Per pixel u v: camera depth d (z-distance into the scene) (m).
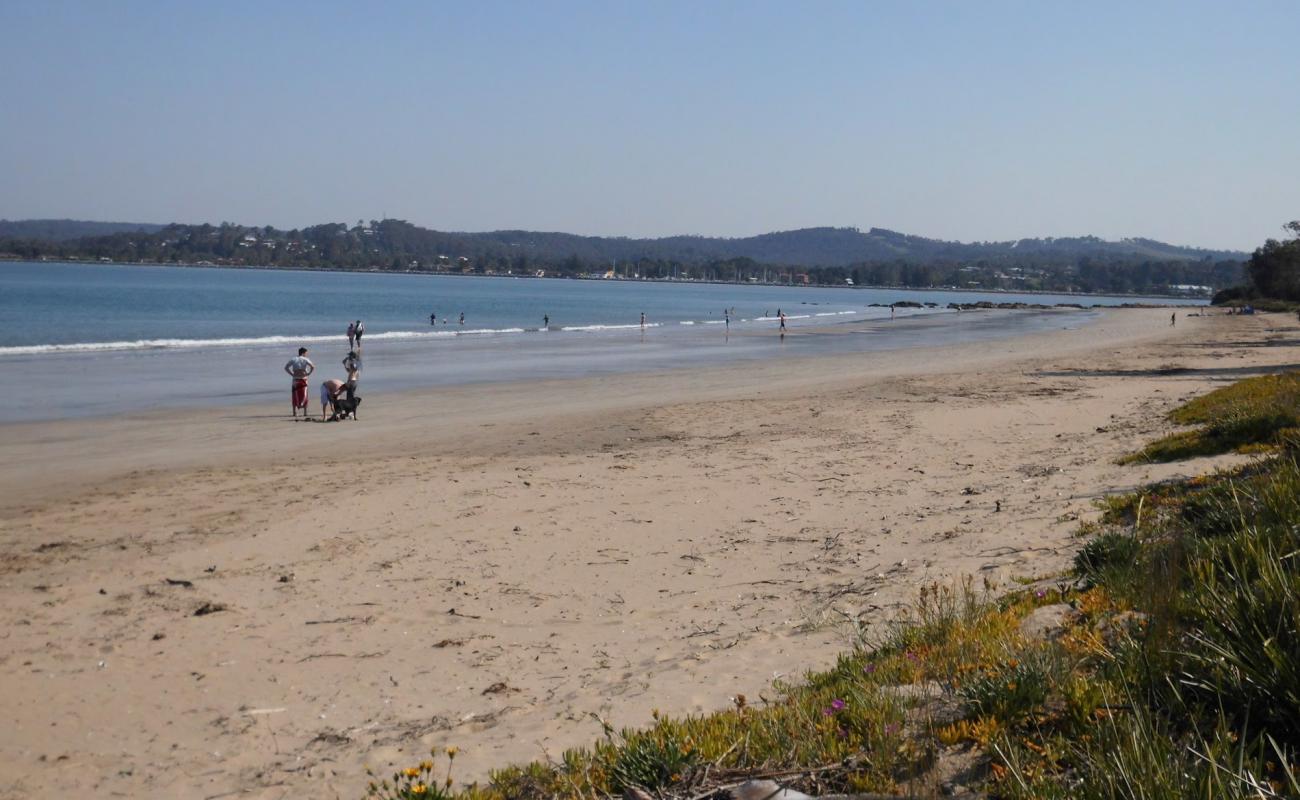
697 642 7.46
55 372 32.88
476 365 38.94
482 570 9.89
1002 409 22.41
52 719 6.29
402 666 7.21
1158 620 4.91
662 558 10.27
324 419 22.80
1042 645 5.33
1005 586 7.72
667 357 44.53
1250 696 4.14
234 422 22.33
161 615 8.49
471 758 5.38
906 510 11.88
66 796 5.21
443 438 20.03
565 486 14.17
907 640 6.20
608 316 92.69
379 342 51.31
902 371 37.28
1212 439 13.30
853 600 8.12
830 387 30.47
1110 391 26.09
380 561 10.23
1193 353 46.69
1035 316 107.94
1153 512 8.90
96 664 7.29
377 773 5.30
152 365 36.00
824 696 5.32
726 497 13.20
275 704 6.50
